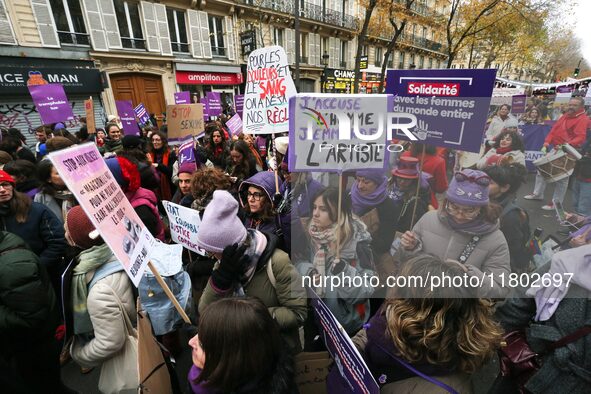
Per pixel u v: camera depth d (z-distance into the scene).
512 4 12.18
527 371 1.30
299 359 1.43
